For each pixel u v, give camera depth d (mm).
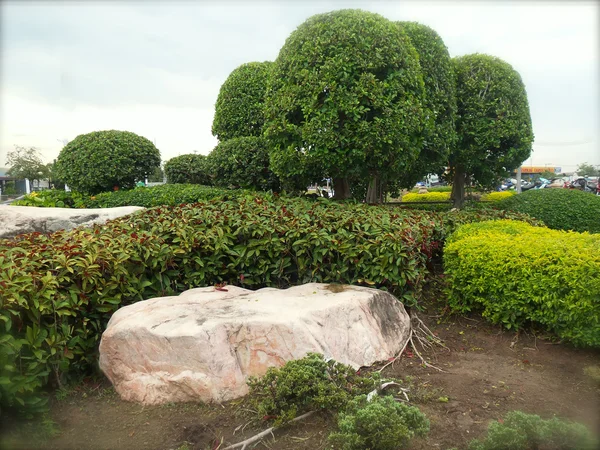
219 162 8734
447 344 4480
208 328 3252
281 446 2695
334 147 6520
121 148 10539
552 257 4297
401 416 2590
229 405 3143
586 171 45844
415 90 7043
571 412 3104
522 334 4594
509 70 9883
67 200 10164
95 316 3852
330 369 3096
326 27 6859
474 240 5055
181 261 4656
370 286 4723
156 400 3236
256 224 4871
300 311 3578
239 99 10133
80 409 3256
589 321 4031
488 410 3123
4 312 2984
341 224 4930
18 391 2998
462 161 10117
